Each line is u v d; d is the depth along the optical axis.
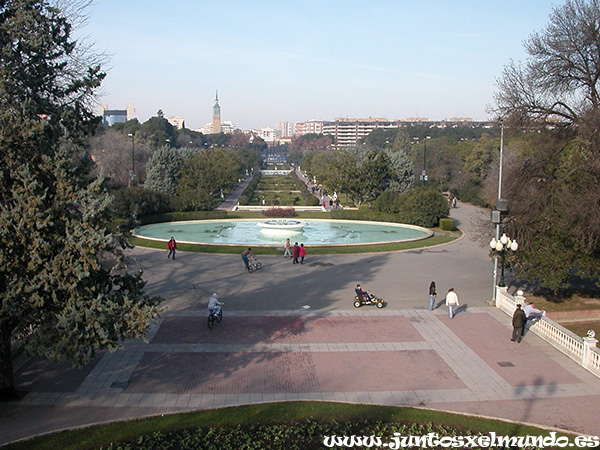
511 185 23.66
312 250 34.16
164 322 18.92
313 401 12.88
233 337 17.48
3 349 12.25
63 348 10.28
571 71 22.23
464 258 33.03
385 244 37.12
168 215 50.28
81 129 13.39
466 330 18.72
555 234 21.27
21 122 10.83
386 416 12.06
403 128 142.62
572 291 25.62
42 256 10.65
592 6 21.19
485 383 14.27
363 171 60.31
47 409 12.32
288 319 19.58
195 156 70.62
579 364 15.70
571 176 21.58
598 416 12.47
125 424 11.54
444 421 11.92
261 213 56.56
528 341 17.69
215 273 27.38
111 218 11.65
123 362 15.23
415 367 15.28
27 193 10.53
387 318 19.94
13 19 11.32
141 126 133.25
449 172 84.75
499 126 27.11
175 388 13.58
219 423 11.55
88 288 10.79
